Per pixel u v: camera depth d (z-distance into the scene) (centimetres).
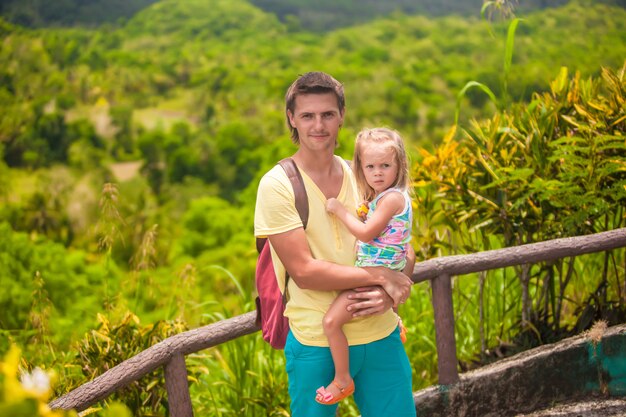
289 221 207
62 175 3125
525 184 334
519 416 300
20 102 3859
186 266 407
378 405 222
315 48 5078
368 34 5350
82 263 1116
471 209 354
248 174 3322
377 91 4038
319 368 213
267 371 366
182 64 4800
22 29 4803
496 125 359
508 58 379
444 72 4428
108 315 357
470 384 296
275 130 3644
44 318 369
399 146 214
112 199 354
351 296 209
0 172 3000
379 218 210
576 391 306
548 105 359
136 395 286
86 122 3706
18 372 263
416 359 374
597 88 368
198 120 4000
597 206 325
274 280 223
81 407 227
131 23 5256
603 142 331
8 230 1081
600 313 342
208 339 247
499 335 364
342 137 1712
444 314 293
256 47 5225
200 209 2164
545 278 351
